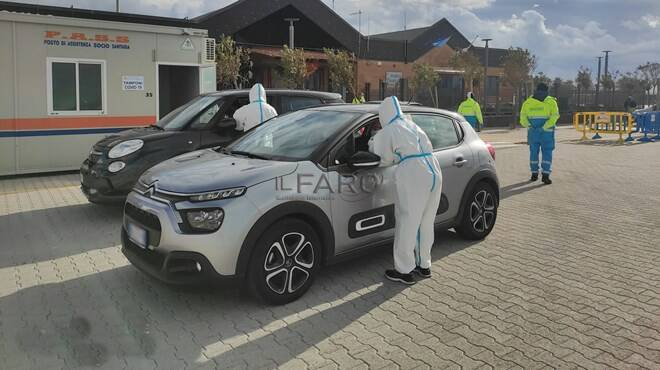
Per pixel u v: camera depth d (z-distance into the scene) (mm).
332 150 4680
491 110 34000
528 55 34906
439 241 6188
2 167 9898
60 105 10305
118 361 3521
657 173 11828
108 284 4832
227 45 22500
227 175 4254
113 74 10812
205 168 4520
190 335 3879
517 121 32625
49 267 5270
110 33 10688
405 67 34250
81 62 10430
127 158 6781
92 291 4676
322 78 30281
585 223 7129
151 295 4586
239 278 4102
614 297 4547
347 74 26984
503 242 6176
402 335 3875
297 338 3832
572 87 39688
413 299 4516
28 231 6508
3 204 7891
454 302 4453
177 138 7074
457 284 4859
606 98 41219
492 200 6254
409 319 4137
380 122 4785
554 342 3758
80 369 3418
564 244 6109
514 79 35000
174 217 4035
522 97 34406
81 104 10531
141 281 4895
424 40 35594
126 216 4617
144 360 3533
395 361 3512
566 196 9141
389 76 33500
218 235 3977
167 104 13180
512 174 11812
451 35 37031
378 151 4613
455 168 5676
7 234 6379
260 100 7215
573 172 12102
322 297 4547
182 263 4035
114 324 4055
